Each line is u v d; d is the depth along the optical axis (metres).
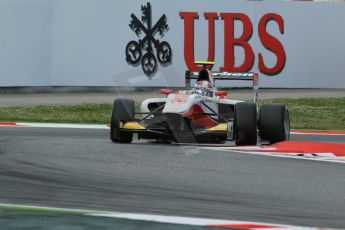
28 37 93.69
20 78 93.62
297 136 56.38
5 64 92.94
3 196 24.62
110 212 22.38
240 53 101.00
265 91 101.25
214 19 100.06
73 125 60.69
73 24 95.44
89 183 27.34
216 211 22.89
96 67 96.56
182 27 99.00
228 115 40.28
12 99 87.06
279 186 27.58
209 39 99.94
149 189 26.36
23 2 93.12
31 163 32.09
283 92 100.38
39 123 61.47
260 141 42.47
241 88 103.81
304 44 103.56
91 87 97.00
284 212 22.98
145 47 97.25
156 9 97.81
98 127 59.53
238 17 100.81
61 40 95.12
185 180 28.34
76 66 95.88
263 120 41.69
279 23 102.38
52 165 31.55
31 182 27.34
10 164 31.72
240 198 25.09
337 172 31.67
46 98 88.88
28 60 93.94
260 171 31.23
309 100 89.62
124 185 27.06
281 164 33.75
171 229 20.38
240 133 38.81
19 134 48.97
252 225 20.97
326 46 104.50
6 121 63.34
